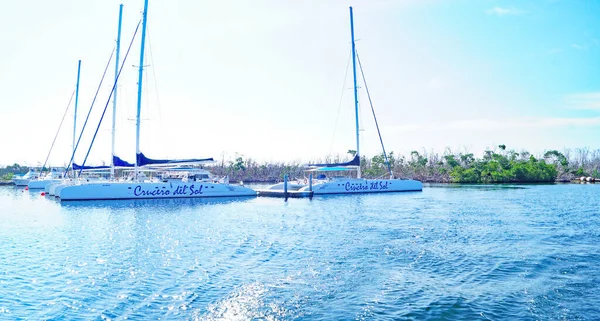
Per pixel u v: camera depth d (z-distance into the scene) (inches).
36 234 724.7
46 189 1690.5
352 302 378.6
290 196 1552.7
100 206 1175.6
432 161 3380.9
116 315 351.3
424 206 1203.9
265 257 550.6
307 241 658.2
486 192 1834.4
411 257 545.3
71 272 479.5
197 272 478.0
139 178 1381.6
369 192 1727.4
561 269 483.8
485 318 341.4
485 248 599.5
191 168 1529.3
